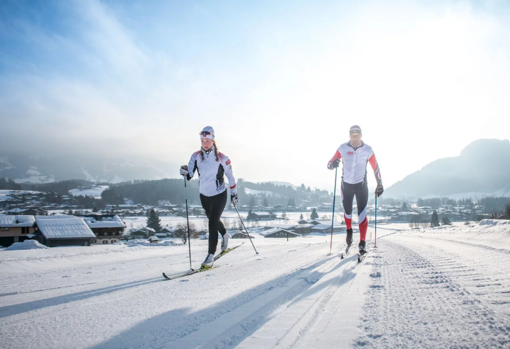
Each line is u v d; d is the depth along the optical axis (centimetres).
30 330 165
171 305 208
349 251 590
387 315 175
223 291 243
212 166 436
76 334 158
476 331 144
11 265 635
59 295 259
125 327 167
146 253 882
